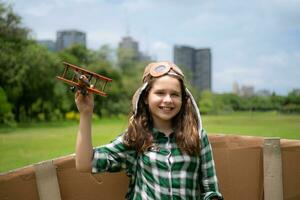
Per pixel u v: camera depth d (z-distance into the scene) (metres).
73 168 3.11
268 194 3.35
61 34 93.12
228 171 3.37
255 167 3.39
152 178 2.72
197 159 2.78
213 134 3.37
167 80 2.77
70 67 2.60
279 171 3.33
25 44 37.00
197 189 2.82
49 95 38.03
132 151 2.80
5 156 11.82
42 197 3.03
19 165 10.24
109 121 42.00
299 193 3.44
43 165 3.03
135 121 2.81
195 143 2.75
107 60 54.84
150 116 2.87
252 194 3.40
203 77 135.00
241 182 3.39
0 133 23.06
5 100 32.09
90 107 2.61
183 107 2.87
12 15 36.31
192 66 135.38
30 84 36.09
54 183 3.04
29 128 28.34
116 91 49.19
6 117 32.34
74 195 3.13
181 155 2.74
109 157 2.73
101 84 2.61
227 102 68.12
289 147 3.39
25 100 37.84
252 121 34.72
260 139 3.37
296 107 64.06
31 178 3.04
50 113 39.38
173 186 2.70
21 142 16.41
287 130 20.98
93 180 3.16
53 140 17.72
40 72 36.06
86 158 2.63
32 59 35.38
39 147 14.61
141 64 57.62
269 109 67.06
